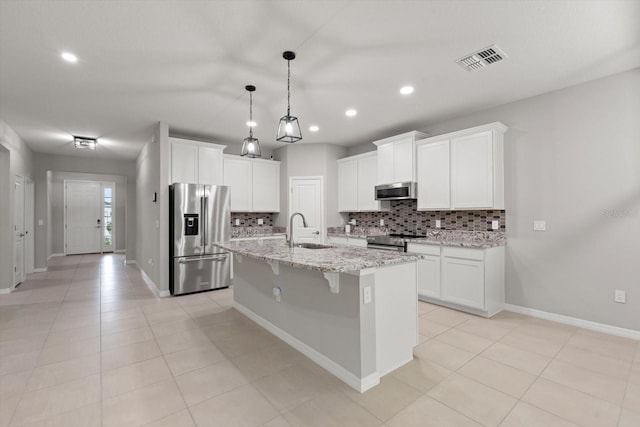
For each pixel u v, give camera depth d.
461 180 3.81
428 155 4.18
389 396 1.98
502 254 3.64
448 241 3.80
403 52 2.54
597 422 1.72
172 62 2.68
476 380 2.16
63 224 8.93
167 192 4.47
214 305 3.98
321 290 2.40
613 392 2.00
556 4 1.98
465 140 3.77
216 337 2.94
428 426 1.70
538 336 2.89
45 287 4.97
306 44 2.42
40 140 5.36
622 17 2.10
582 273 3.12
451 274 3.65
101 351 2.63
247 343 2.80
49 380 2.17
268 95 3.44
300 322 2.64
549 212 3.33
